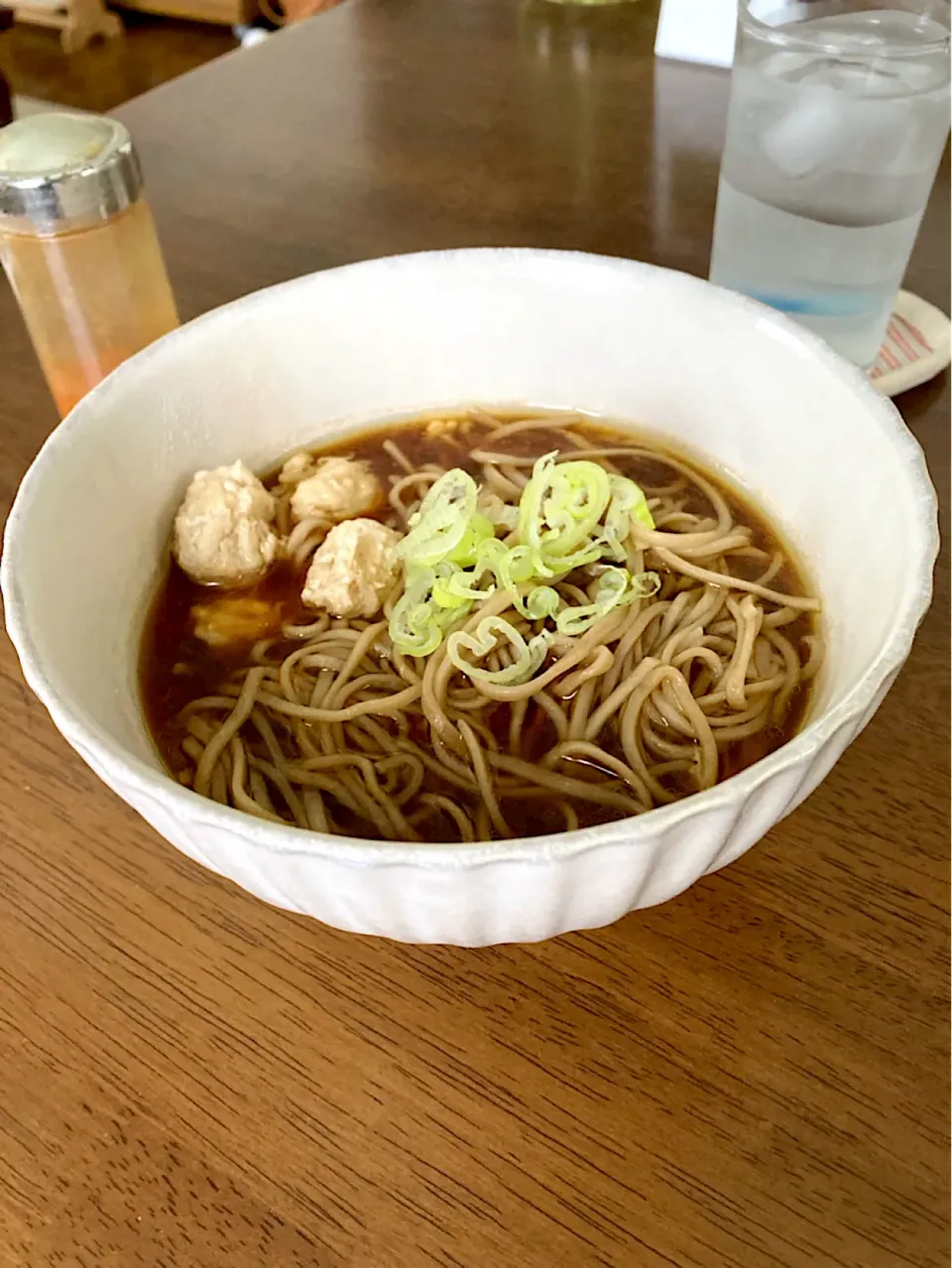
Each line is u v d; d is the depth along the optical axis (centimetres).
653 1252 18
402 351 29
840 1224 18
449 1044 20
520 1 57
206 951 22
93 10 99
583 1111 19
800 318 32
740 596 27
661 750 24
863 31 31
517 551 26
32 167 29
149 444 26
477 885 16
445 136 47
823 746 17
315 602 27
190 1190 19
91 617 23
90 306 31
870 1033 20
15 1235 18
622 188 43
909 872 22
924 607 18
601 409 30
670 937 22
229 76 52
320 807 23
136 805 18
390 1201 18
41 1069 20
